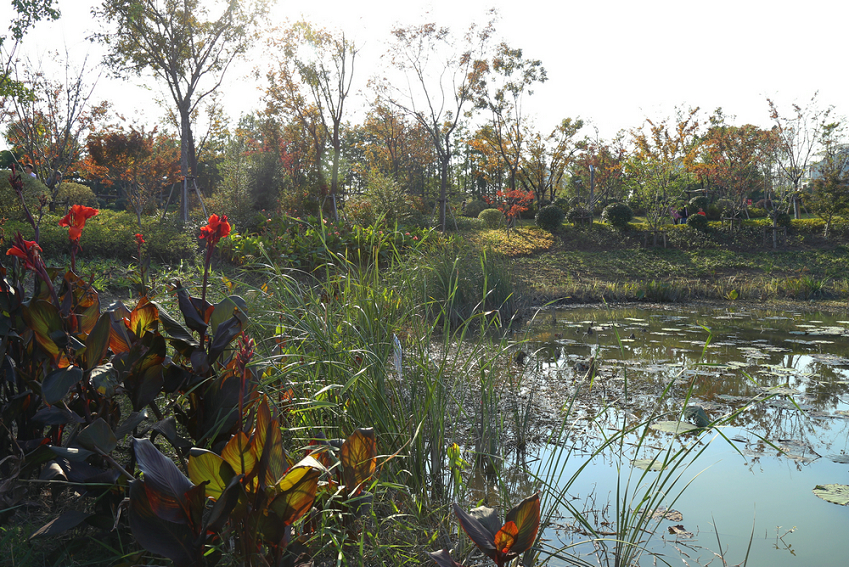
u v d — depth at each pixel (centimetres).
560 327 794
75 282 203
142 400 184
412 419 254
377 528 188
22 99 1402
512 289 855
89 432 148
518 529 136
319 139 2827
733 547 217
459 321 685
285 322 300
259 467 133
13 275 206
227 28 1952
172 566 153
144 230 1164
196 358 187
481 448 297
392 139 3272
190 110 2081
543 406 399
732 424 376
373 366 253
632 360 573
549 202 2922
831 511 250
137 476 188
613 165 2883
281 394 229
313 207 2248
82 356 170
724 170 2394
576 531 231
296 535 162
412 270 394
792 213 2586
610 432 354
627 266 1564
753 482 283
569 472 291
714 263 1591
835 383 492
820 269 1530
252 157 2434
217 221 198
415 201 2359
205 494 136
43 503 200
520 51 2339
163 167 2014
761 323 867
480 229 2327
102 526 161
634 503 257
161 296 318
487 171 2925
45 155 1939
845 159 1962
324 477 171
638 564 205
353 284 325
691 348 645
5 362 213
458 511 141
